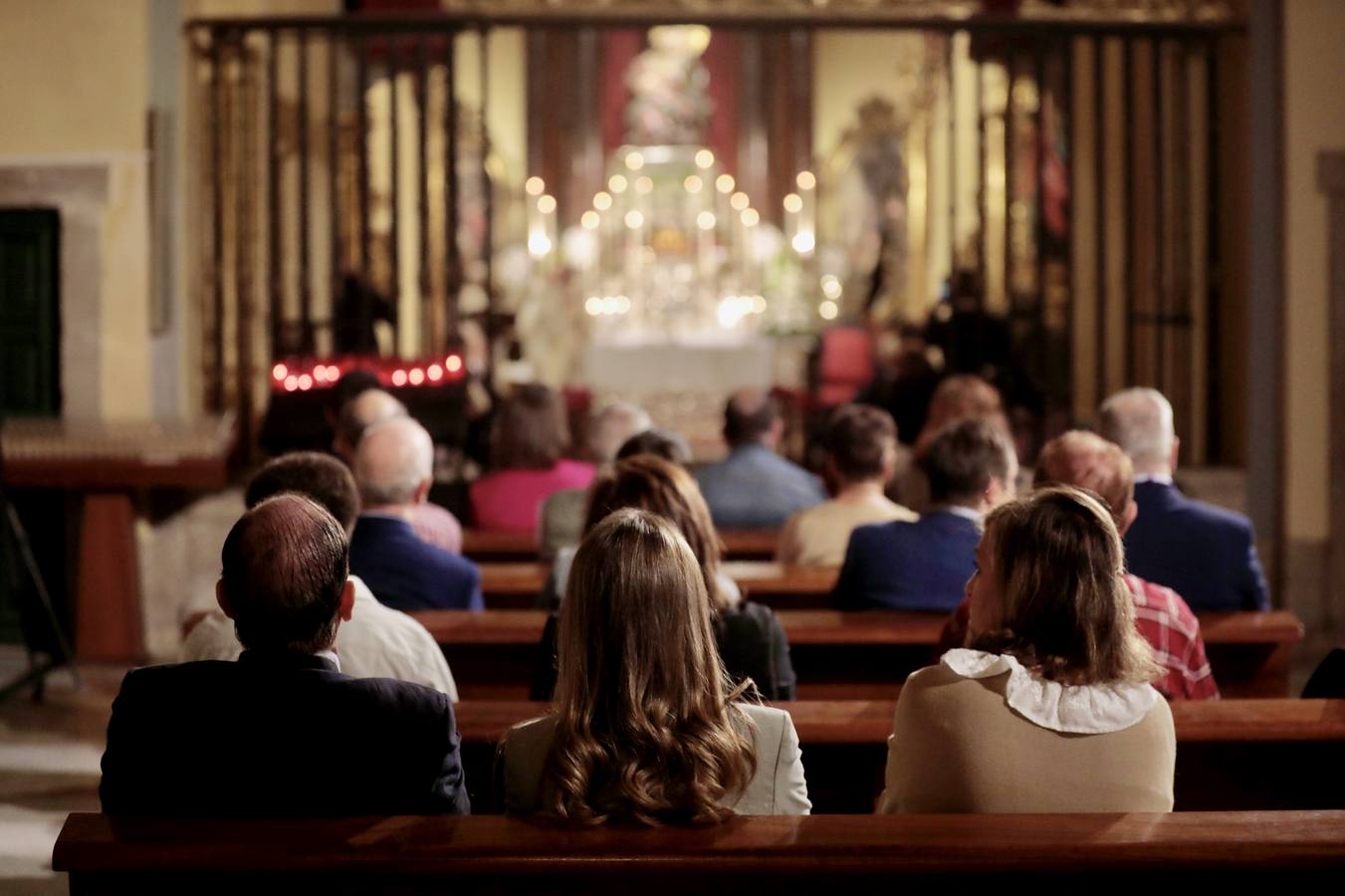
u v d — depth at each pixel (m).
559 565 4.71
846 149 18.81
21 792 5.81
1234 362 9.33
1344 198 8.95
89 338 8.66
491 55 18.98
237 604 2.76
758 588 5.28
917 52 16.64
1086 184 11.60
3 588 8.45
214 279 9.10
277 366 8.37
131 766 2.71
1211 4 9.17
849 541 4.86
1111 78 11.21
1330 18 8.91
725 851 2.56
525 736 2.70
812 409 11.81
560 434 6.81
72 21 8.63
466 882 2.61
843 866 2.57
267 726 2.71
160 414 8.71
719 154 19.55
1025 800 2.79
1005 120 9.20
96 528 8.23
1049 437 9.23
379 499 4.74
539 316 14.50
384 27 8.93
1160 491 4.98
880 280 16.98
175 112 8.69
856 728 3.62
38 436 8.14
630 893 2.61
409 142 14.34
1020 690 2.82
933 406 7.10
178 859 2.54
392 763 2.73
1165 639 3.91
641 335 15.63
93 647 8.26
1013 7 10.20
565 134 19.31
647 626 2.59
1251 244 9.02
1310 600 9.00
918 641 4.54
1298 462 9.01
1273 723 3.61
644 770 2.59
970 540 4.73
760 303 16.64
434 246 14.79
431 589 4.68
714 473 6.75
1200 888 2.68
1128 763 2.82
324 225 11.52
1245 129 9.12
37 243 8.70
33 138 8.64
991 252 13.27
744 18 8.97
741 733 2.73
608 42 19.39
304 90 8.88
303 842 2.57
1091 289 11.56
